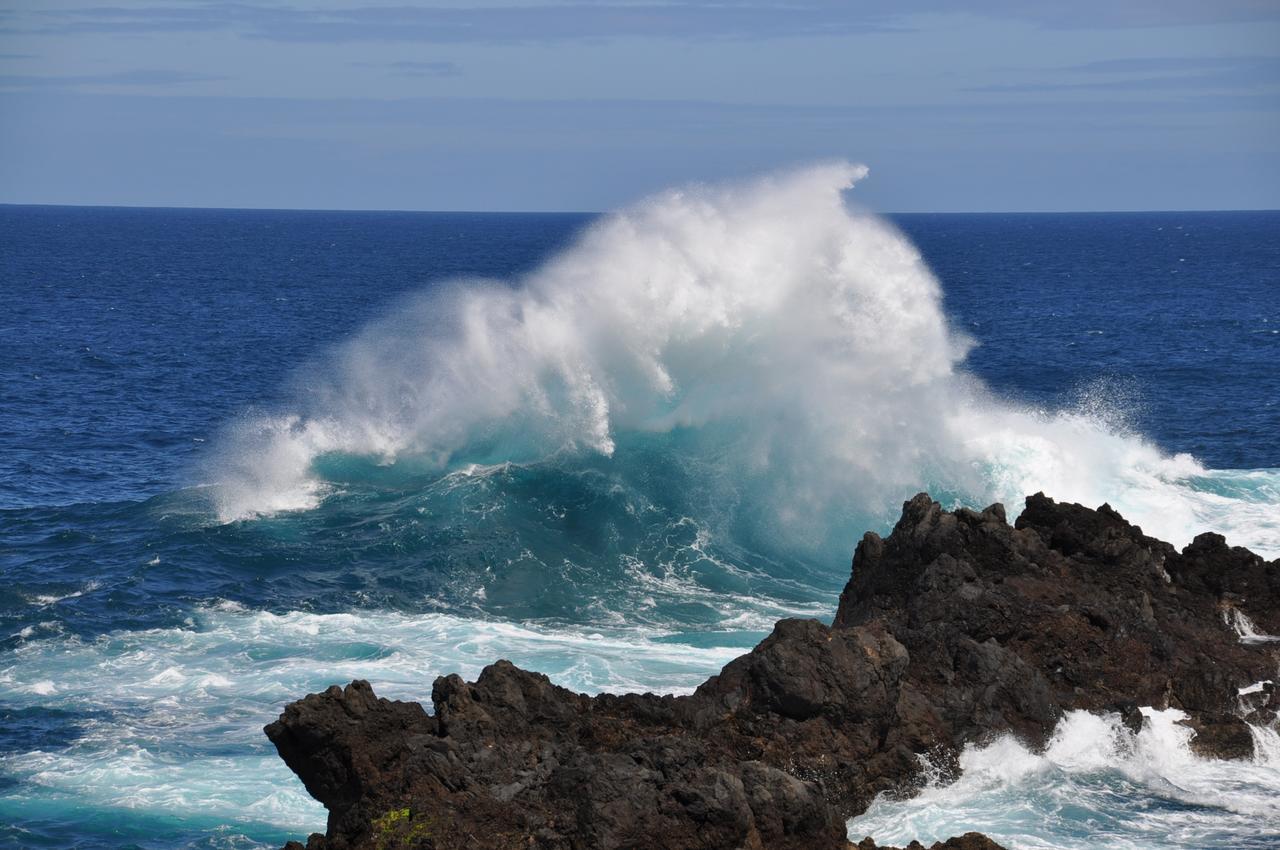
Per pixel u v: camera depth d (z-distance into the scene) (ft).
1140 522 219.61
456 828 96.99
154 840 120.26
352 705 107.96
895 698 122.62
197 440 328.90
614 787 99.96
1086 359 516.73
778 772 104.73
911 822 115.75
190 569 199.93
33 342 526.57
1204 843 112.47
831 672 120.67
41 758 136.15
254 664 163.22
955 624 137.28
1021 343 573.33
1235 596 151.84
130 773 132.57
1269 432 345.10
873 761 120.26
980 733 126.93
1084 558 151.74
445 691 112.78
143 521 224.12
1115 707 132.05
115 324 609.83
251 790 129.39
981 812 117.80
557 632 176.55
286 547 208.54
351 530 214.69
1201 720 133.39
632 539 209.67
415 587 193.06
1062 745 128.57
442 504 219.20
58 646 169.27
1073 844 111.86
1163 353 533.55
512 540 206.90
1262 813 118.11
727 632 176.96
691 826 99.14
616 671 157.89
